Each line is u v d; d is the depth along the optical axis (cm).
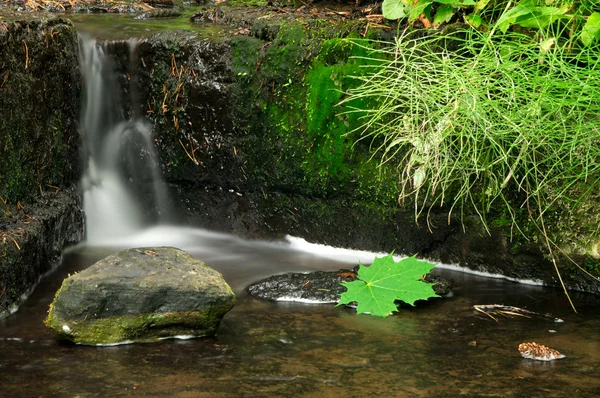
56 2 650
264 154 489
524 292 417
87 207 526
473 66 409
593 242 405
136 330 348
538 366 324
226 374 316
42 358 332
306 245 498
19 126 451
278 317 380
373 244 473
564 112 403
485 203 430
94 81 529
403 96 436
